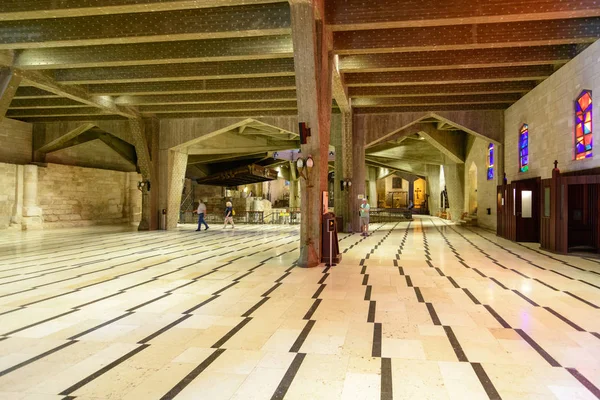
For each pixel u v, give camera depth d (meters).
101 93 13.55
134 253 10.49
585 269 7.84
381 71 12.02
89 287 6.38
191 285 6.50
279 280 6.87
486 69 12.03
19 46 9.37
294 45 7.72
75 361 3.45
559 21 9.13
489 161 18.36
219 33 8.67
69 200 19.94
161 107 16.42
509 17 8.06
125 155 23.23
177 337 4.05
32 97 13.96
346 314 4.82
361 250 10.92
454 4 8.20
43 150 19.05
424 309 5.03
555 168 10.25
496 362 3.41
